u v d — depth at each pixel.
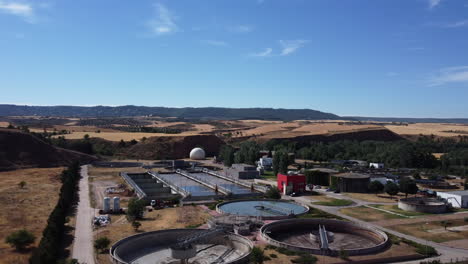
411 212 93.69
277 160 164.25
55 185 125.12
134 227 76.31
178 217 85.94
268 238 68.12
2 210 85.50
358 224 77.31
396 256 60.78
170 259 62.34
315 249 61.97
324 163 198.62
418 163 188.75
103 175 161.88
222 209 94.75
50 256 53.06
